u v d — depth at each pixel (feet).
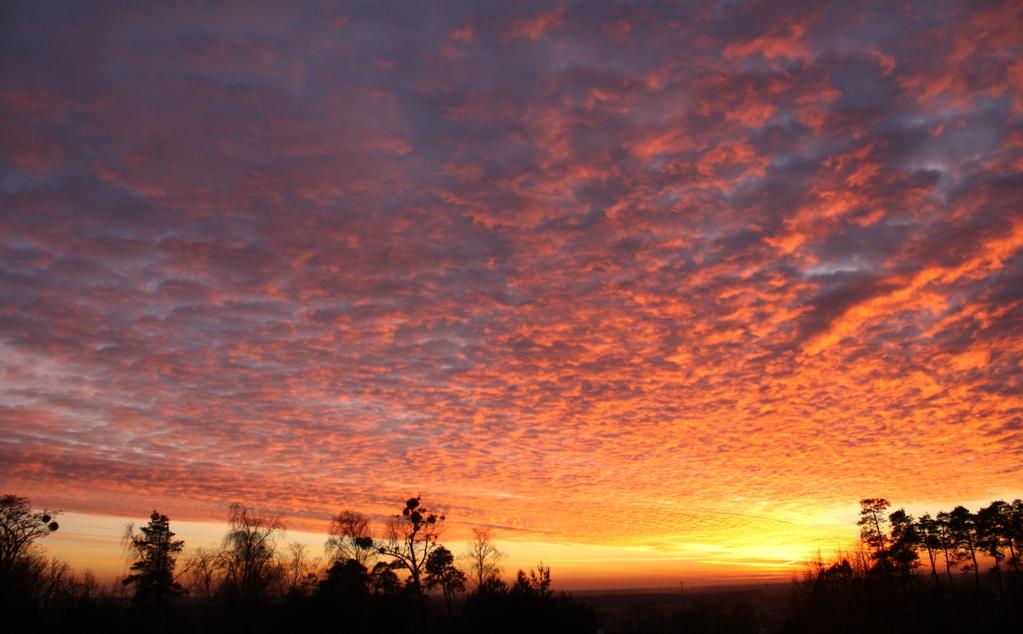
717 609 306.76
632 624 303.27
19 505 167.32
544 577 128.98
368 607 150.82
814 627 174.09
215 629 172.65
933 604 150.92
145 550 224.12
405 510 166.40
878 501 195.31
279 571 183.21
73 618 152.05
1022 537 184.65
